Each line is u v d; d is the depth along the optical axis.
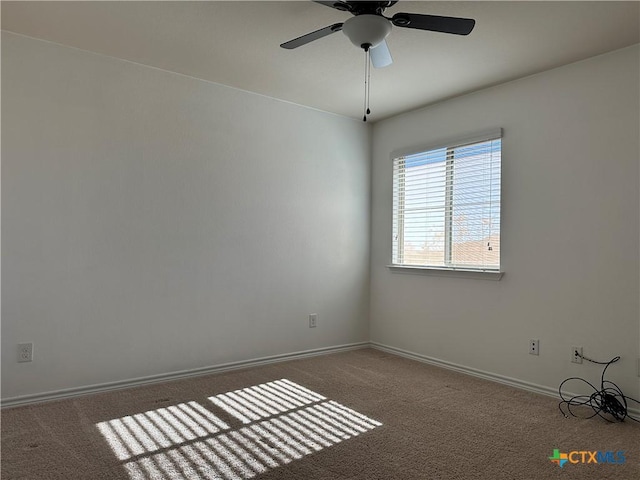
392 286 4.31
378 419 2.65
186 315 3.39
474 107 3.61
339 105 4.02
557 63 3.03
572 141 3.01
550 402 2.97
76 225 2.93
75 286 2.93
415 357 4.05
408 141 4.17
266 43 2.82
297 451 2.22
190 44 2.85
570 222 3.01
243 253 3.68
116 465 2.06
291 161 3.97
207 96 3.48
